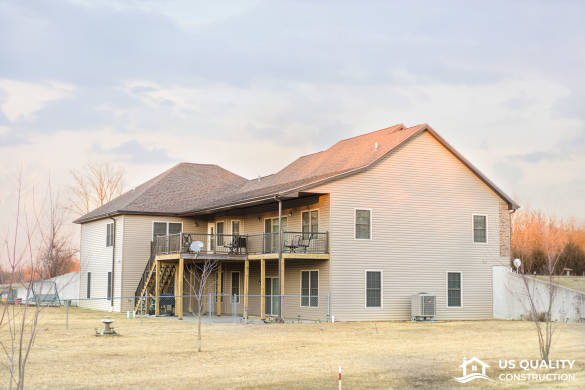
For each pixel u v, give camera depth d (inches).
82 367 615.8
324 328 992.2
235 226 1414.9
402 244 1184.8
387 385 541.0
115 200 1728.6
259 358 676.1
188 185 1620.3
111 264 1502.2
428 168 1226.6
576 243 1892.2
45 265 498.0
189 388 520.4
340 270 1126.4
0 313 1203.9
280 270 1115.3
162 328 991.6
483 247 1263.5
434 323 1107.3
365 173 1164.5
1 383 535.8
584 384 551.8
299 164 1472.7
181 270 1184.2
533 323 1103.6
